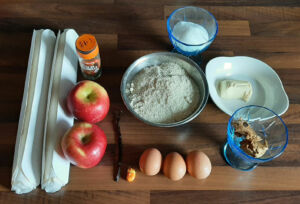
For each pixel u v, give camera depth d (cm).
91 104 65
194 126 74
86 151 60
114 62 82
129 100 75
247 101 77
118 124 73
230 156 71
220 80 81
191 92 76
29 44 85
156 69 77
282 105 74
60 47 75
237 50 86
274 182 68
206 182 68
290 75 83
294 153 71
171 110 73
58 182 63
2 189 65
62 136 66
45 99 70
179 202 66
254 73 81
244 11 93
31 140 63
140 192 66
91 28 88
